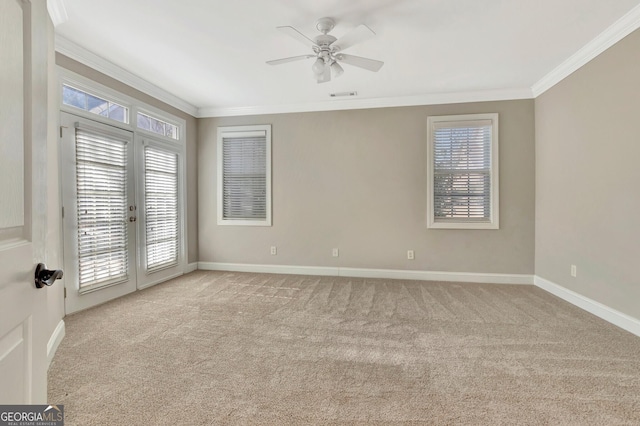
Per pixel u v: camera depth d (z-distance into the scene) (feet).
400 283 13.70
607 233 9.25
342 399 5.58
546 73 11.75
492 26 8.61
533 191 13.30
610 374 6.35
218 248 16.35
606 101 9.23
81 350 7.42
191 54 10.27
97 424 4.93
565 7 7.77
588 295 10.09
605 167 9.29
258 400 5.56
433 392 5.78
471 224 13.82
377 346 7.66
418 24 8.53
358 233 14.97
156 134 13.38
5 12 2.39
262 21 8.42
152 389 5.87
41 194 2.96
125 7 7.79
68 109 9.58
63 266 9.51
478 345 7.69
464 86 13.04
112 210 11.18
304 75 11.92
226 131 16.06
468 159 13.99
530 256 13.43
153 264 13.29
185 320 9.34
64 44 9.32
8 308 2.41
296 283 13.67
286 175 15.61
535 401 5.49
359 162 14.88
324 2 7.61
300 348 7.55
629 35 8.38
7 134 2.41
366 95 14.17
